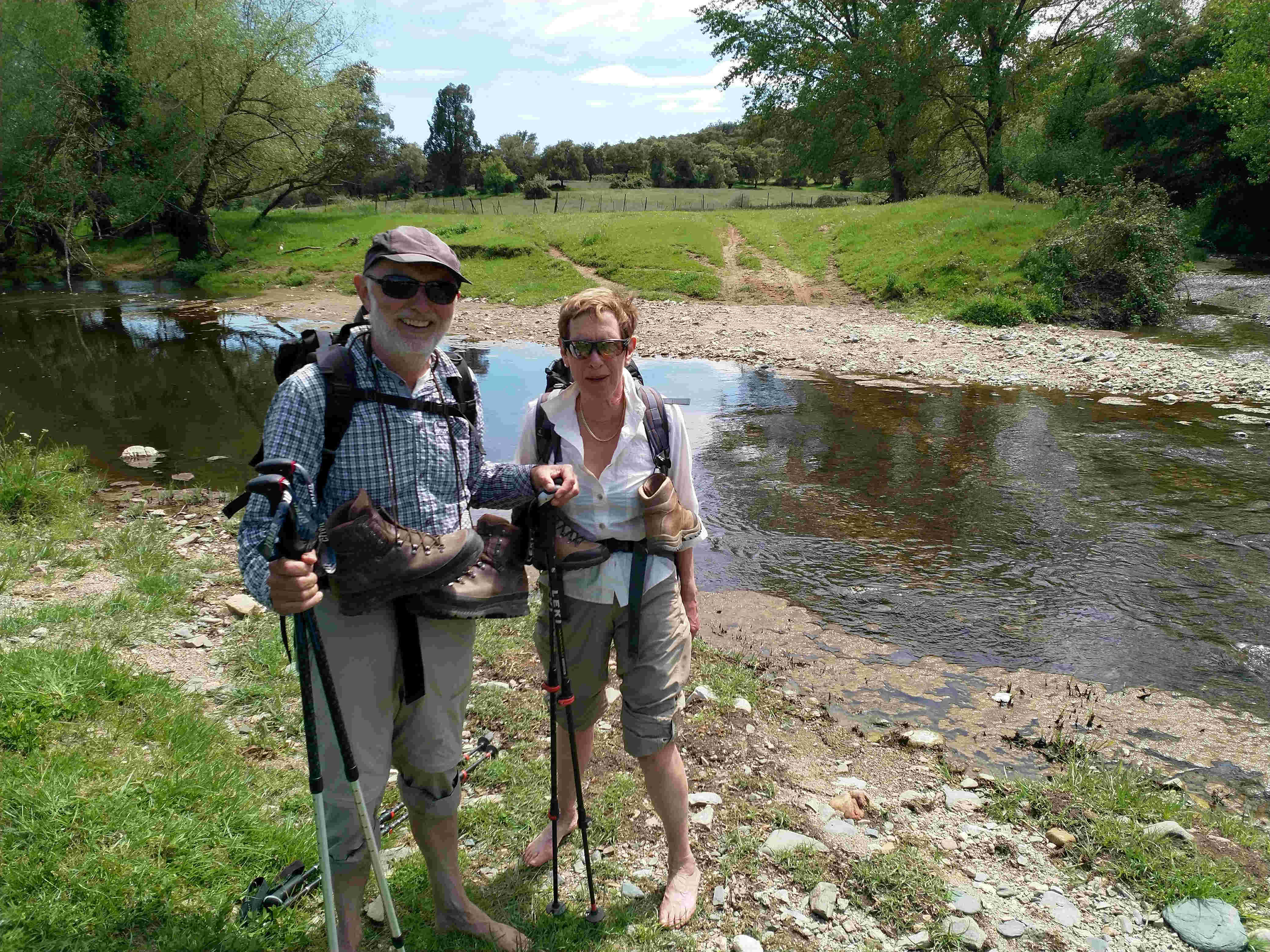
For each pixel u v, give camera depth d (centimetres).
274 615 484
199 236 3006
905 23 3209
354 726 221
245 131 2892
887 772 368
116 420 1089
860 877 295
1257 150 2945
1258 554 644
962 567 621
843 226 2628
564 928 270
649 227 2781
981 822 333
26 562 548
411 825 262
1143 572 611
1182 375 1323
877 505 763
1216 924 274
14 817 280
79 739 334
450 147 8812
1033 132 3638
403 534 217
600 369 256
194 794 310
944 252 2162
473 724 393
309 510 221
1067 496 784
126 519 680
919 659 483
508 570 247
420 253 214
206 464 889
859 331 1742
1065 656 489
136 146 2806
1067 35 3256
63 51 2536
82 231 3347
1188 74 3403
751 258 2447
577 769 265
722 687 434
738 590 581
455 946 256
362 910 272
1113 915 282
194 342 1712
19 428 1035
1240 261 3039
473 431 251
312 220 3688
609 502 267
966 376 1343
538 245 2673
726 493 795
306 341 230
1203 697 445
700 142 11575
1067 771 370
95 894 256
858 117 3444
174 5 2822
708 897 286
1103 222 1930
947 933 269
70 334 1809
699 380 1329
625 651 271
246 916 260
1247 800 356
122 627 452
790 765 370
